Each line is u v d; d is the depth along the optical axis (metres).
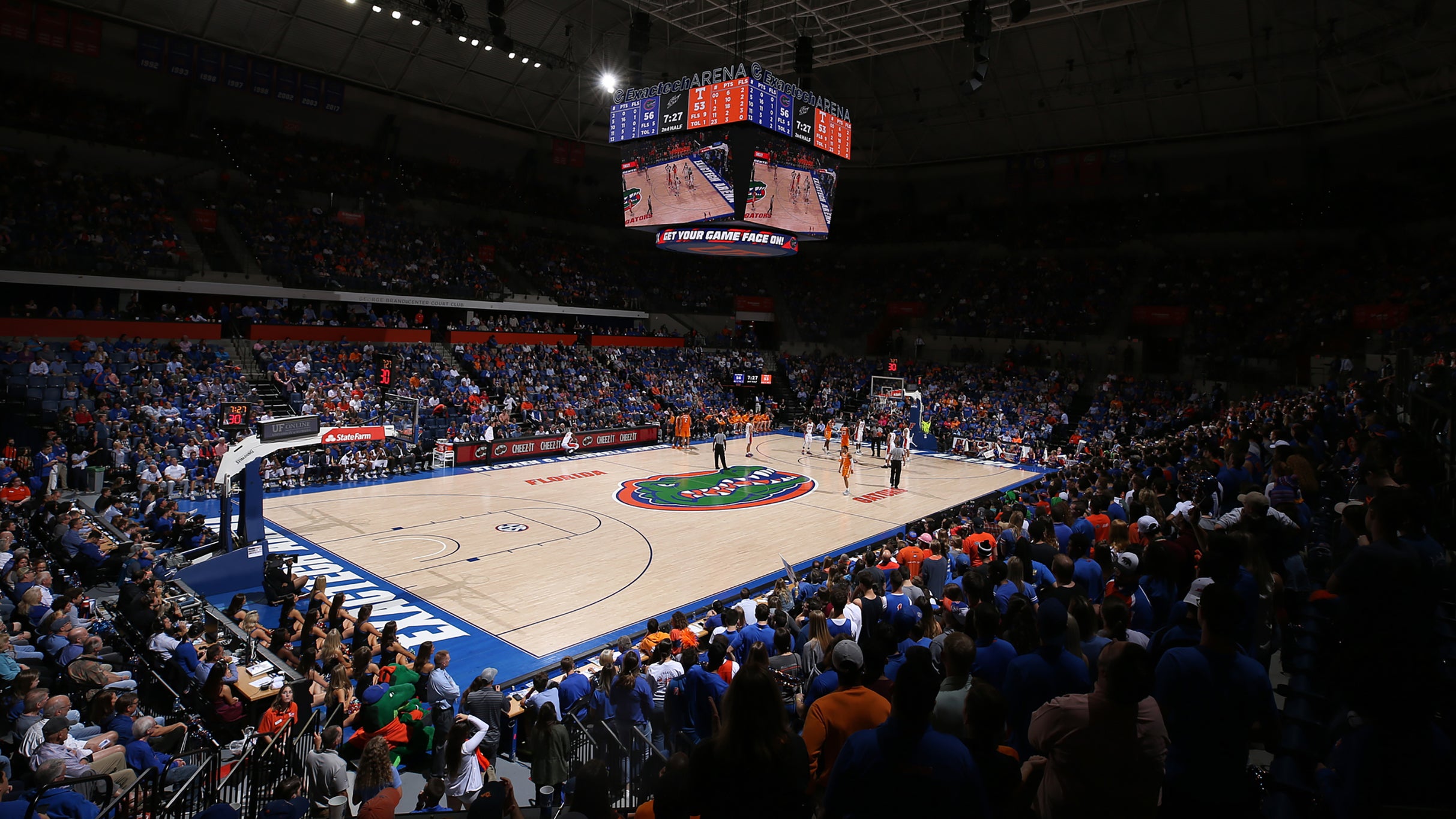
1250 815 3.30
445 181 39.91
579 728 7.86
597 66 34.78
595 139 41.56
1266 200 38.31
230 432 16.67
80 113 29.25
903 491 25.25
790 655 8.16
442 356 32.66
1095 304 40.22
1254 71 30.58
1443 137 33.34
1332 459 10.15
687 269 47.25
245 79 29.94
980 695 3.22
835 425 39.19
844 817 2.80
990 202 47.06
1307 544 7.37
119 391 22.42
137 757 7.24
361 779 6.34
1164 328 37.75
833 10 27.66
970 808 2.70
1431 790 2.91
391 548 17.25
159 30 27.77
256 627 11.06
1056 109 37.41
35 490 18.48
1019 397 36.59
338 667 8.97
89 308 27.38
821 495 24.25
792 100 22.17
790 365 44.22
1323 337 32.00
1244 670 3.31
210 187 32.06
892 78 38.03
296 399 25.44
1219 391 31.47
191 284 27.88
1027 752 4.03
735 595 14.87
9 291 25.64
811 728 3.72
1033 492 15.52
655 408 35.69
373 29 30.25
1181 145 39.41
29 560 11.90
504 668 11.44
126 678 9.30
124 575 12.63
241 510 15.27
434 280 35.19
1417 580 3.98
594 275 42.59
